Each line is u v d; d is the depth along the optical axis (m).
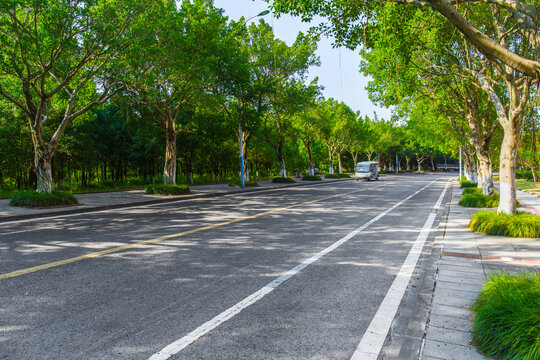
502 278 3.79
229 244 7.01
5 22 12.02
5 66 12.34
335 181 39.62
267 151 48.62
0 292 4.20
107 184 35.41
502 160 9.05
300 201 16.31
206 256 6.03
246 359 2.75
